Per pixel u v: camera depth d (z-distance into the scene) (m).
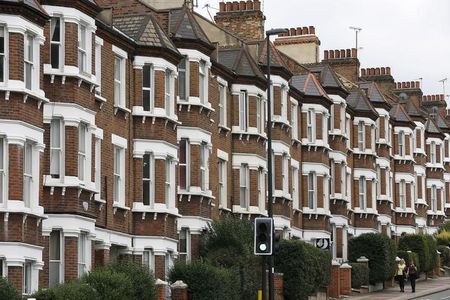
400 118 111.50
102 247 56.66
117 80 59.62
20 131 48.00
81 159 53.66
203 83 67.12
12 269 47.47
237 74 73.38
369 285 88.25
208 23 77.94
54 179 52.16
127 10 65.69
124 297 50.16
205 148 67.06
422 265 102.62
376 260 88.88
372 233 90.94
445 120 130.25
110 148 58.06
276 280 68.44
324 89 90.62
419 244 102.81
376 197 100.88
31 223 48.78
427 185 122.56
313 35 97.94
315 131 85.38
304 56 97.94
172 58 62.41
